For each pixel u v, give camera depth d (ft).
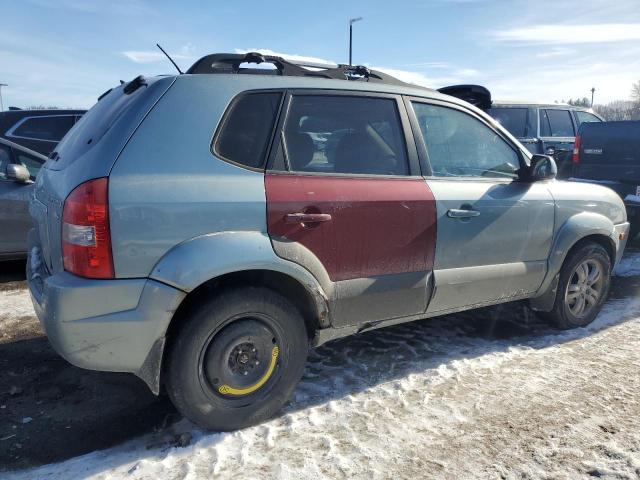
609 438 9.39
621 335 14.15
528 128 31.55
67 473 8.45
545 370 12.01
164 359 9.05
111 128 8.91
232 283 9.32
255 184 9.28
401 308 11.06
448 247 11.39
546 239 13.17
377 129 10.91
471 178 12.10
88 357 8.42
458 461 8.77
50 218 9.18
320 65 11.03
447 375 11.73
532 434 9.52
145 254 8.41
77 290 8.16
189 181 8.77
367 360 12.53
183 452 8.96
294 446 9.14
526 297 13.47
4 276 19.83
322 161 10.18
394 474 8.44
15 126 29.91
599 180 25.49
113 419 10.16
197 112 9.10
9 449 9.20
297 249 9.48
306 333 10.13
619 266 21.70
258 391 9.69
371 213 10.27
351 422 9.89
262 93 9.75
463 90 20.07
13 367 12.22
